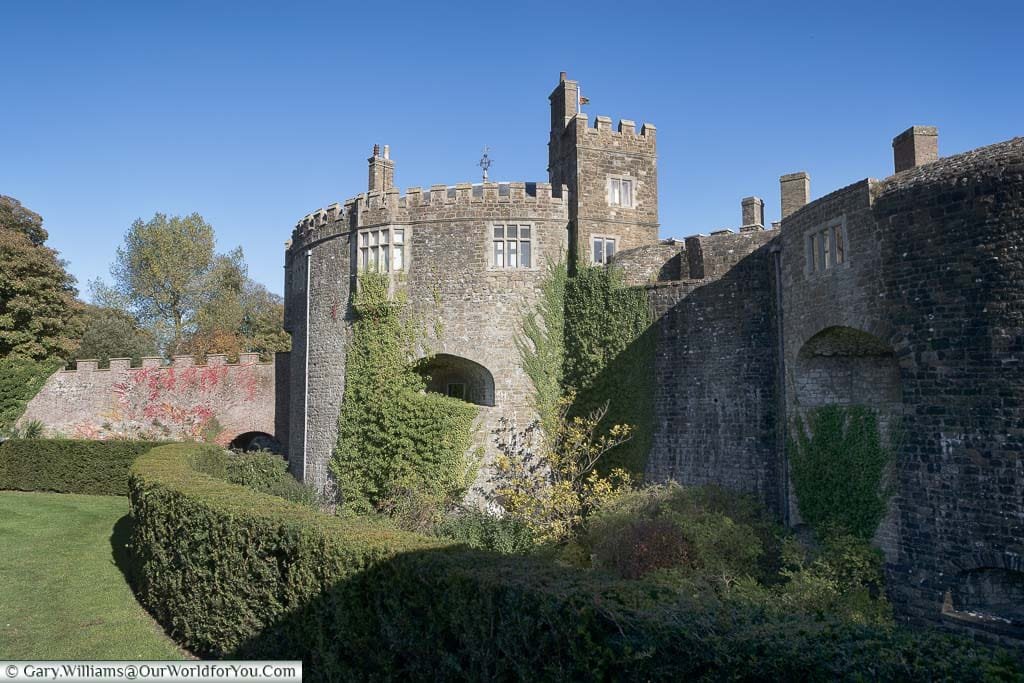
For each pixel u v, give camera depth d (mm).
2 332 39250
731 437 23125
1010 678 5953
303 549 11055
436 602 8805
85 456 33094
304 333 31438
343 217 29297
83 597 16641
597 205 29141
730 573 15844
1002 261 14391
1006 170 14445
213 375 38719
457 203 27641
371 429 27078
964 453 14898
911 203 16297
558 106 31406
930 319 15734
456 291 27422
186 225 62625
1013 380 14055
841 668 6211
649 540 16297
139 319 64000
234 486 15875
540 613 7676
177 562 14273
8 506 28609
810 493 19656
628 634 7070
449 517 22547
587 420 24328
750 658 6461
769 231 24688
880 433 17891
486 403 27672
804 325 20062
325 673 10359
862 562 17047
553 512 20234
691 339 24406
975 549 14617
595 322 26781
